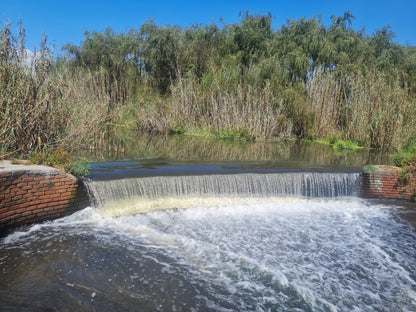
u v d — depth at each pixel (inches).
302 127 804.0
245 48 930.1
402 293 186.5
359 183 360.2
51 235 222.5
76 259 195.0
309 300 176.2
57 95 339.9
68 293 162.1
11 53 302.5
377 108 677.9
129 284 175.5
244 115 711.7
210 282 186.1
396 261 223.1
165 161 390.3
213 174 320.2
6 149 273.1
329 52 948.0
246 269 203.2
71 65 903.7
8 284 164.7
